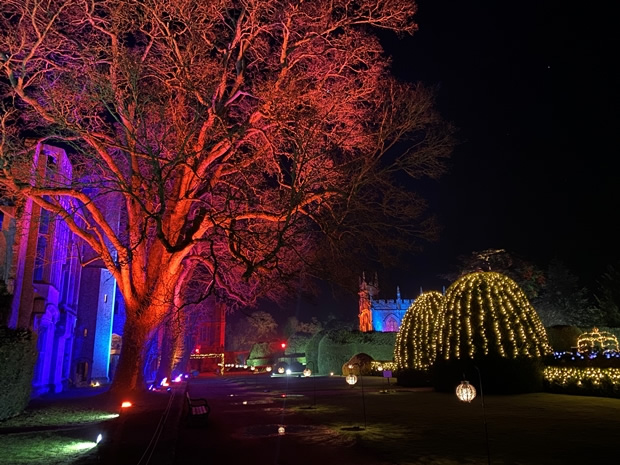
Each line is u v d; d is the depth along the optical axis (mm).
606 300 39969
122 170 19719
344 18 17391
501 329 16562
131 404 14891
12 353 13219
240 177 19359
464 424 10023
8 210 17766
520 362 16219
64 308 24828
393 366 27203
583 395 15180
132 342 17516
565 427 9344
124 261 17203
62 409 15039
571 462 6535
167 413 12805
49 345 22266
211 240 13242
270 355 66438
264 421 11461
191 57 16141
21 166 16453
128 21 15617
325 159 16578
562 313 44188
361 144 18312
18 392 13820
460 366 16781
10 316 16719
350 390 19781
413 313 22125
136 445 8633
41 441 10023
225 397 18141
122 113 16141
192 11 16094
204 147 15242
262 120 18062
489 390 16156
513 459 6762
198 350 64312
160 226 13234
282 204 16766
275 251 12820
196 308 35250
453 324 17312
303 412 12914
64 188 16031
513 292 17266
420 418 11070
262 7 16891
